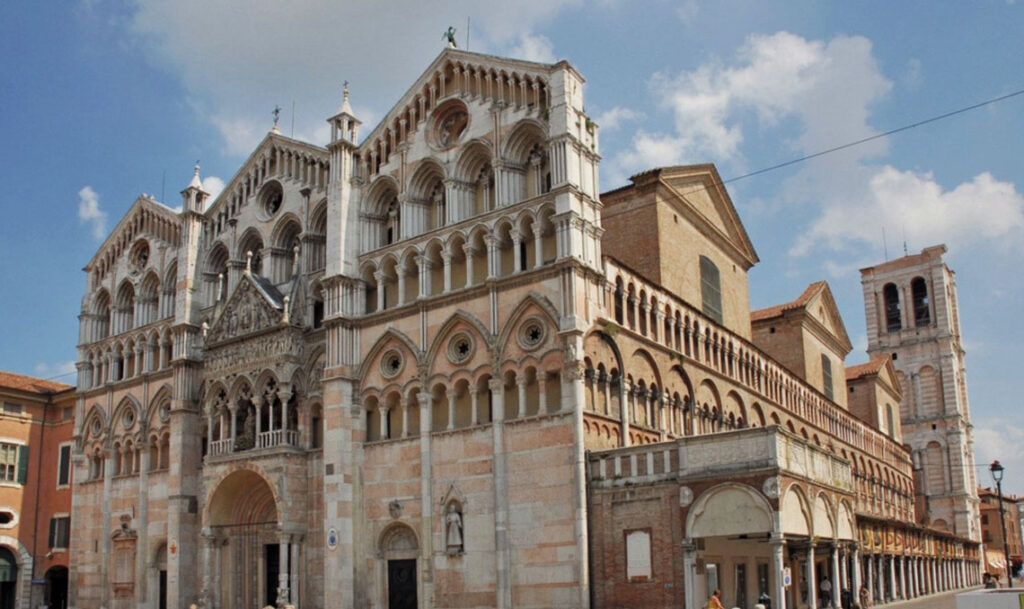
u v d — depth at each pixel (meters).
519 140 52.28
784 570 39.50
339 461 52.97
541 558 45.19
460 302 51.41
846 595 48.91
